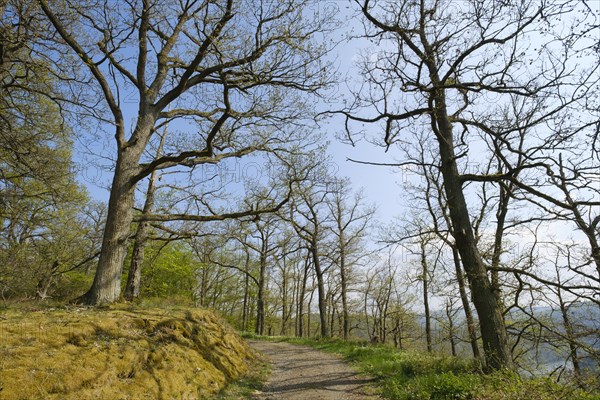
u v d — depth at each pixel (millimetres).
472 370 9164
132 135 12141
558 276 11453
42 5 10492
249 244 29703
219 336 11938
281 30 11688
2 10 10695
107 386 6309
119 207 11289
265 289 39312
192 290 34812
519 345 12773
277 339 25125
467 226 10164
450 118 11180
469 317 13570
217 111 14789
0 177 14047
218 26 11227
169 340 9055
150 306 11117
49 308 9188
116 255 10984
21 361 5871
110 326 8094
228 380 9688
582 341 9438
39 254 19859
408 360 11594
